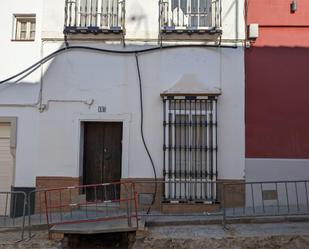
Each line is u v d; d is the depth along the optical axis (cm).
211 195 924
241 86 960
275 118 959
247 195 943
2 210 972
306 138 954
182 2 984
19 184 958
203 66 964
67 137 961
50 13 981
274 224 805
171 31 952
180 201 914
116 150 990
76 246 742
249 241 702
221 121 955
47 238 756
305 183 883
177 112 945
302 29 975
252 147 953
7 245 720
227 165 947
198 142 938
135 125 961
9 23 985
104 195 976
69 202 931
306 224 798
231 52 966
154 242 709
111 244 755
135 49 973
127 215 778
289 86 964
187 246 702
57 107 968
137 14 977
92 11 983
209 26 966
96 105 967
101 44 975
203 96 938
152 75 967
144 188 947
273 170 949
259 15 977
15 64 978
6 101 971
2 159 982
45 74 973
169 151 938
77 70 973
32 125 969
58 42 978
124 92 967
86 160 992
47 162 957
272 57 969
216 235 727
